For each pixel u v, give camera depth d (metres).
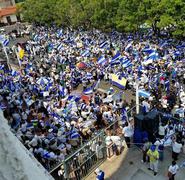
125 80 30.00
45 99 28.34
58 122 21.70
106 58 38.53
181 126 17.58
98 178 14.06
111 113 22.06
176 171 14.00
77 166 14.62
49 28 73.31
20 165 2.92
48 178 3.25
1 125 2.98
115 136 16.14
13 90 30.19
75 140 19.17
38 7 74.38
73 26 63.75
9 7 103.88
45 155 15.82
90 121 21.50
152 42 44.25
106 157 16.14
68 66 37.81
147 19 46.12
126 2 46.53
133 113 20.00
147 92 24.73
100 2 51.41
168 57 34.59
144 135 16.23
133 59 35.72
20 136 17.75
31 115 22.67
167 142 16.03
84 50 43.62
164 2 40.69
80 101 26.50
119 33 53.09
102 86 32.81
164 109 22.53
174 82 28.39
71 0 61.62
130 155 16.23
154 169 14.84
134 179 14.70
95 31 58.09
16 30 79.06
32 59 45.38
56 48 47.69
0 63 44.59
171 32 44.31
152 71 30.52
